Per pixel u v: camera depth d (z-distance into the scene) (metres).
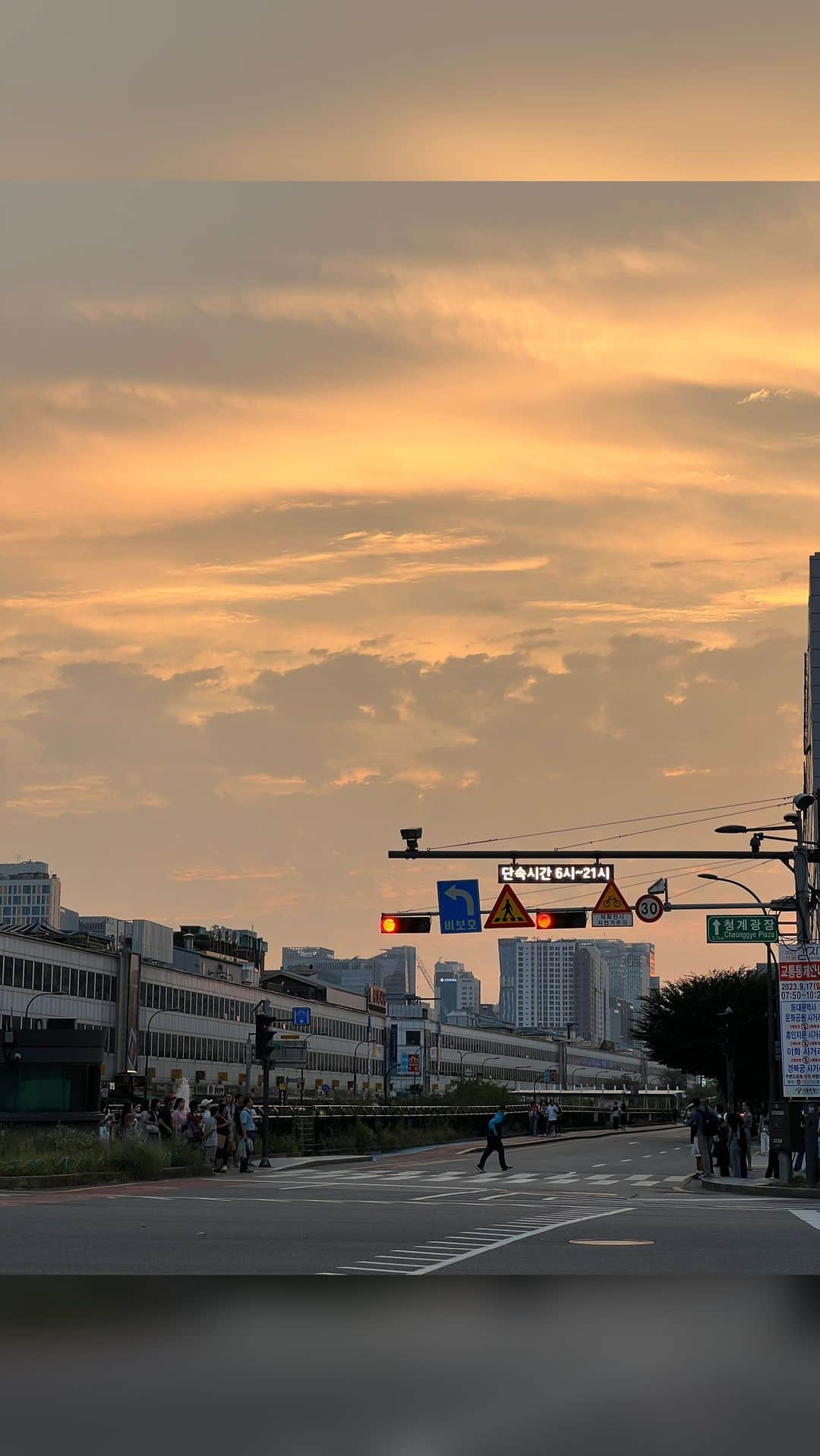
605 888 42.22
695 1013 110.88
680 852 39.03
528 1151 70.44
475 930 42.41
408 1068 168.38
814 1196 33.69
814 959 36.06
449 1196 33.31
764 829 39.94
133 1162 38.81
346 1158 55.69
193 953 136.25
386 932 42.91
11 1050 50.19
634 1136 93.44
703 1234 21.94
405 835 37.94
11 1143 40.75
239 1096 46.81
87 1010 107.19
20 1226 22.20
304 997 151.25
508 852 38.16
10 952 97.12
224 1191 33.94
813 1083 35.69
